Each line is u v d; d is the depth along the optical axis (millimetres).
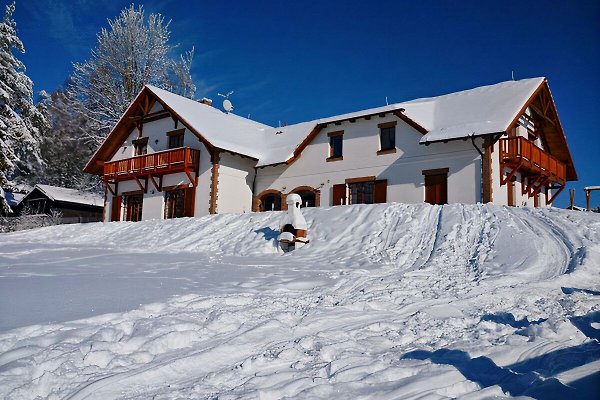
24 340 4648
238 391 3883
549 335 5258
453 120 20641
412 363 4566
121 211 28625
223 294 7254
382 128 22172
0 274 8648
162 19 41219
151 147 28125
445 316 6465
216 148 23688
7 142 28312
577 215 13188
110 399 3742
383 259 11883
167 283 8039
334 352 4855
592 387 3719
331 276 9461
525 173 21594
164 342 4879
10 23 31844
